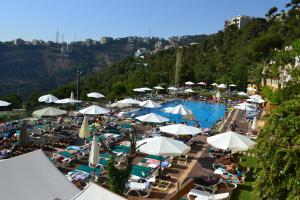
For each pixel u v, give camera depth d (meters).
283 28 73.75
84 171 13.84
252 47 66.81
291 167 6.51
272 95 28.97
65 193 8.38
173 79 58.53
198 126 23.80
